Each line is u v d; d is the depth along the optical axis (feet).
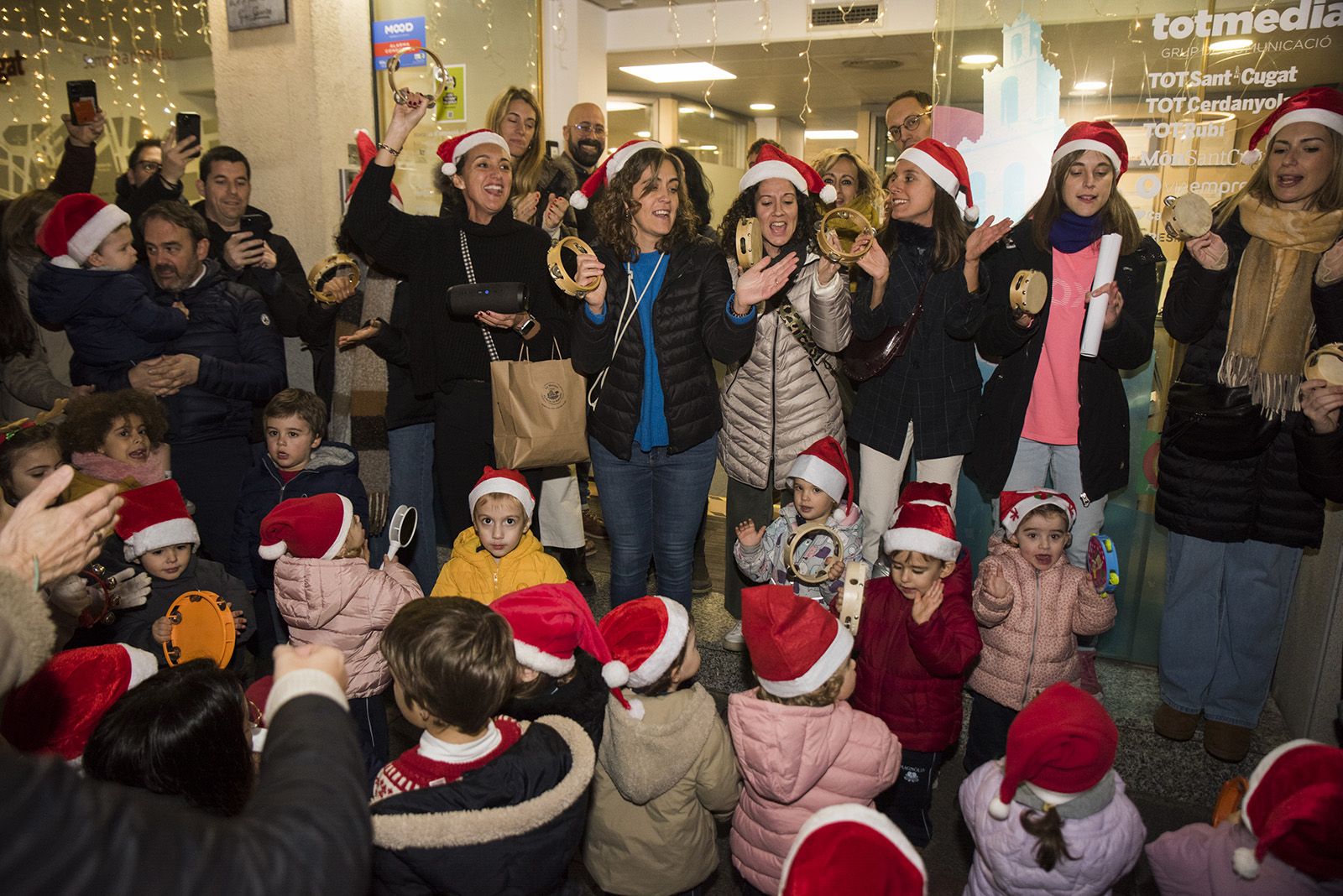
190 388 10.05
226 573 8.67
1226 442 8.04
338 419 10.58
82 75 21.18
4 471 8.00
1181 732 8.94
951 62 10.22
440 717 5.02
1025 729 5.16
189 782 4.99
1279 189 7.80
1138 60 9.40
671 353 8.84
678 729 5.94
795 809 5.97
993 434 9.12
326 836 2.65
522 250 9.89
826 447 8.57
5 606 2.95
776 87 26.53
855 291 9.89
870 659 7.50
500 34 16.81
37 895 2.16
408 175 15.47
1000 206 10.27
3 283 10.21
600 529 14.98
